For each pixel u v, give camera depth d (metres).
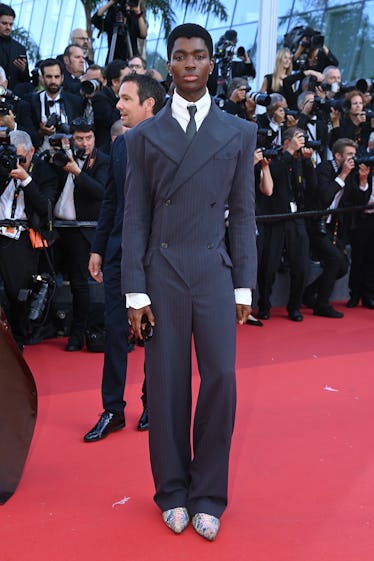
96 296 6.14
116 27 8.00
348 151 6.85
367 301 7.41
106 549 2.75
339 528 2.90
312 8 15.00
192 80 2.67
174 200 2.73
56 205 5.49
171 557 2.70
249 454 3.64
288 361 5.38
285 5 15.59
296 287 6.77
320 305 6.99
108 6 8.08
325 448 3.72
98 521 2.97
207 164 2.69
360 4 14.23
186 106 2.71
